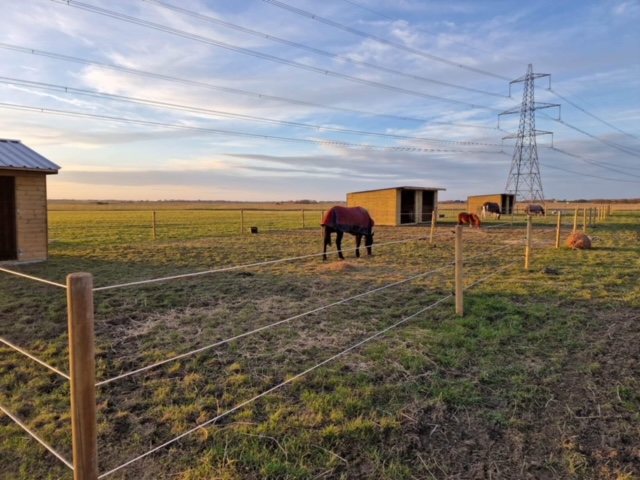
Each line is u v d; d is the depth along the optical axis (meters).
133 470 2.64
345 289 7.62
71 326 1.98
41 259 11.27
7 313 6.02
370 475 2.58
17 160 10.70
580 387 3.75
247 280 8.41
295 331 5.22
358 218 11.60
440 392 3.61
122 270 9.75
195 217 40.41
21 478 2.59
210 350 4.62
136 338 5.05
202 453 2.80
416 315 5.84
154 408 3.41
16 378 3.96
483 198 40.47
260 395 3.53
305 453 2.78
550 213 43.19
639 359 4.34
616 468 2.64
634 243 14.62
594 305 6.33
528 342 4.83
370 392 3.59
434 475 2.59
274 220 33.88
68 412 3.33
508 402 3.49
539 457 2.78
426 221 29.88
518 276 8.57
